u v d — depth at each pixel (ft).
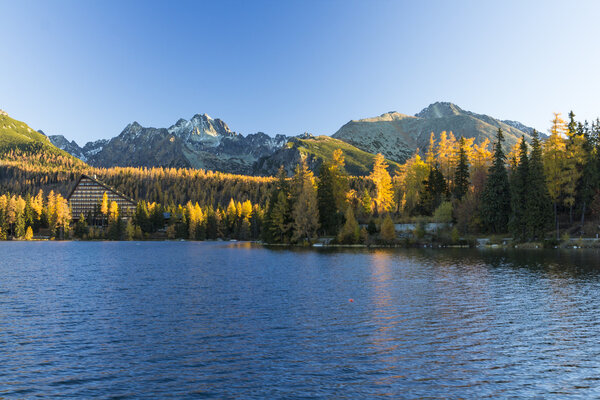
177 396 62.75
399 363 75.66
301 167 443.73
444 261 236.43
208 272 207.51
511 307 118.62
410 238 359.25
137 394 63.52
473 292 140.97
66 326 101.09
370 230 385.70
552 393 64.03
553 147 329.52
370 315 110.11
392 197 442.50
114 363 76.07
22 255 346.95
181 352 81.71
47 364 75.77
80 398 62.28
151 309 119.24
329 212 414.82
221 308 119.75
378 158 436.76
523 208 330.95
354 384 66.80
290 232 435.12
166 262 270.67
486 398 62.28
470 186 428.56
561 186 335.06
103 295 142.61
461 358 78.18
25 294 145.69
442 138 451.53
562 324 100.94
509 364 75.41
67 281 178.60
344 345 85.40
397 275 183.32
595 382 67.87
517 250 297.94
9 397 62.34
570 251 277.64
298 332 94.63
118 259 300.81
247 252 351.25
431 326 99.30
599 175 319.47
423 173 444.14
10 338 91.40
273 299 132.46
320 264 234.17
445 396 62.85
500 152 351.05
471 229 363.76
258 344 86.17
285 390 64.64
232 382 67.56
